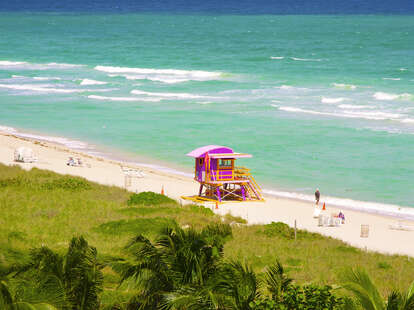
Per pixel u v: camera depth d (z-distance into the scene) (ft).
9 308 51.90
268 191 205.16
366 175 225.97
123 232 119.96
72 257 61.52
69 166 220.84
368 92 422.00
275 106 370.32
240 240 128.98
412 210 184.03
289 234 139.54
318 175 226.38
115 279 85.61
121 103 390.21
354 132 298.56
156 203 160.76
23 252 66.13
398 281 103.50
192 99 402.31
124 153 262.47
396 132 297.53
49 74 532.32
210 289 58.59
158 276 61.31
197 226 135.74
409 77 492.95
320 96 406.41
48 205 149.48
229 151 182.29
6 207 144.15
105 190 177.37
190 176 223.71
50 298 55.16
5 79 497.46
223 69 565.94
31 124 323.57
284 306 61.57
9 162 220.64
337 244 135.33
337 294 82.07
